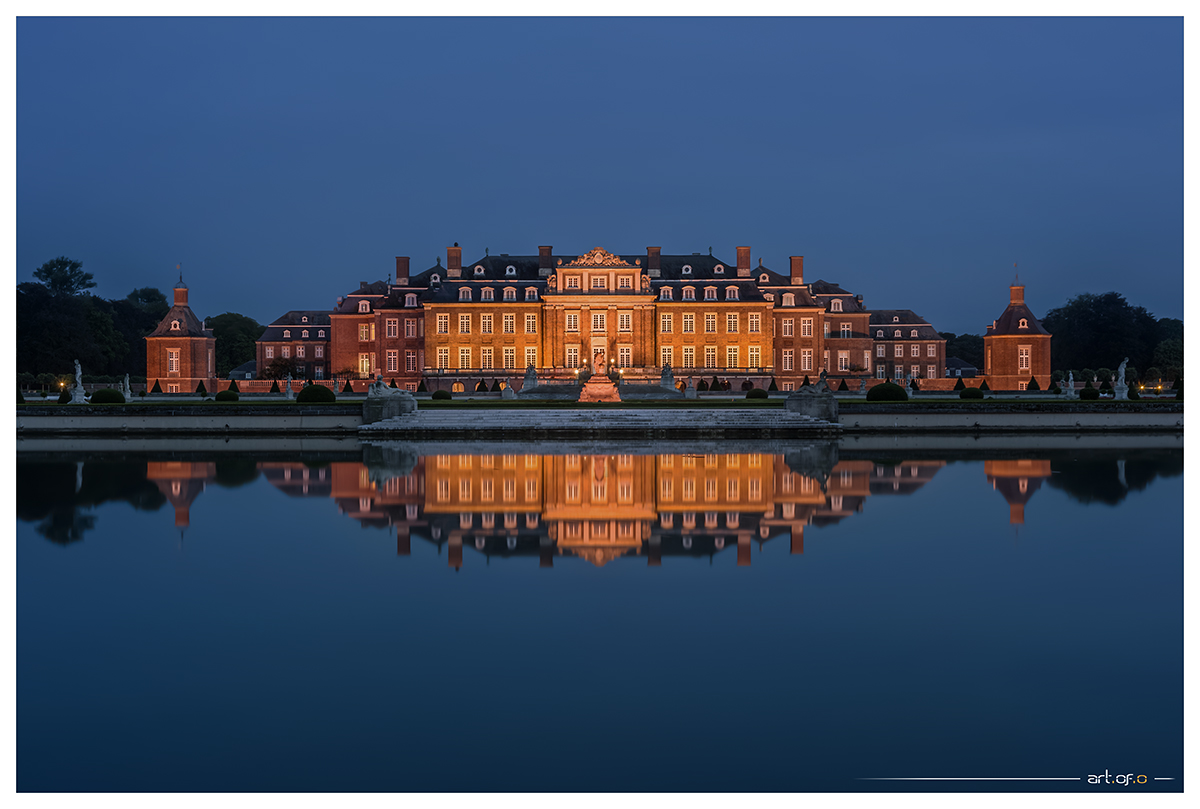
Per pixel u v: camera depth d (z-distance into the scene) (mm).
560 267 107438
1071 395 88500
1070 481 29344
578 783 10234
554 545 19906
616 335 107438
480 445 45781
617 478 30734
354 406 55719
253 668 13172
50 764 10648
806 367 113125
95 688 12547
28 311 120688
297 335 120812
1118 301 134875
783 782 10305
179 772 10477
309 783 10289
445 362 108750
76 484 29203
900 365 121750
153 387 108375
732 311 109000
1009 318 114312
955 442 47000
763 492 27281
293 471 33000
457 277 112250
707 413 54875
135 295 168625
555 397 83875
